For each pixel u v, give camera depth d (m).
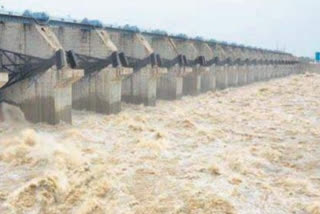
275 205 18.12
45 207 17.23
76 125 34.38
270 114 42.53
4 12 31.77
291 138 31.62
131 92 48.53
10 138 27.75
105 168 21.69
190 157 25.08
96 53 41.44
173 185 19.75
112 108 41.09
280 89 65.44
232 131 34.03
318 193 19.78
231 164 23.92
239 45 87.81
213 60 67.31
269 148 28.14
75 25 40.19
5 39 35.47
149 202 17.83
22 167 21.53
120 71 40.50
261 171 23.16
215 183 20.22
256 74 93.38
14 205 17.09
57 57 33.16
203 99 56.84
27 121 34.88
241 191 19.44
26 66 33.97
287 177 22.30
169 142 28.83
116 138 29.66
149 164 23.12
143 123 36.00
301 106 47.66
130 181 20.22
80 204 17.58
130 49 48.44
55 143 26.78
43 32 34.28
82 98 41.84
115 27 46.53
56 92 33.66
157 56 49.44
